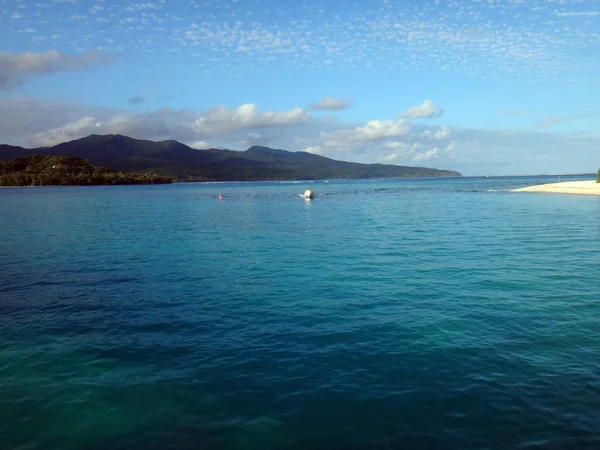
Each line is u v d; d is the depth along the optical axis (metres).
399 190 138.75
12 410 9.20
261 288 18.50
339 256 25.45
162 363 11.29
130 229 40.75
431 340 12.36
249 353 11.76
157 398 9.55
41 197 115.06
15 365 11.34
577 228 36.47
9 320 14.92
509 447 7.62
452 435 7.99
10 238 35.00
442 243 29.66
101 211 64.56
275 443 7.88
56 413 9.05
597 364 10.66
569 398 9.13
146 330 13.74
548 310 14.82
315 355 11.53
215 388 9.91
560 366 10.60
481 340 12.30
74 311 15.84
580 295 16.55
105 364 11.32
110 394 9.77
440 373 10.37
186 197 110.81
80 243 31.97
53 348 12.42
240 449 7.73
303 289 18.16
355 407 8.98
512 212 52.25
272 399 9.38
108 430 8.44
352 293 17.38
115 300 17.14
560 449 7.53
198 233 37.34
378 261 23.73
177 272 22.02
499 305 15.46
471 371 10.43
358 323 13.88
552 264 22.31
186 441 8.01
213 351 11.97
